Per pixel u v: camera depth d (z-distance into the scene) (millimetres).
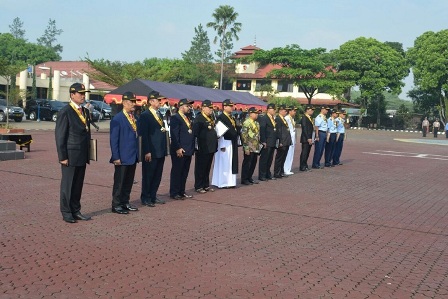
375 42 63094
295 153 23688
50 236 7305
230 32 66062
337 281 5910
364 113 65562
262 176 13922
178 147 10367
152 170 9789
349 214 9867
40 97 52250
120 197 9031
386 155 25000
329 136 17812
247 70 65438
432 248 7637
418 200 11930
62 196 8156
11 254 6367
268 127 13758
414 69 61188
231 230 8156
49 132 28156
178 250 6891
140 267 6094
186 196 10844
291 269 6277
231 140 12258
